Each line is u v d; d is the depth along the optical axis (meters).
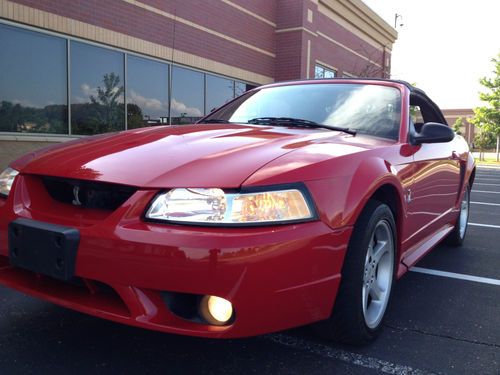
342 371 2.40
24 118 7.87
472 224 6.86
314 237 2.12
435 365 2.50
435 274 4.18
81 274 2.11
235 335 2.00
